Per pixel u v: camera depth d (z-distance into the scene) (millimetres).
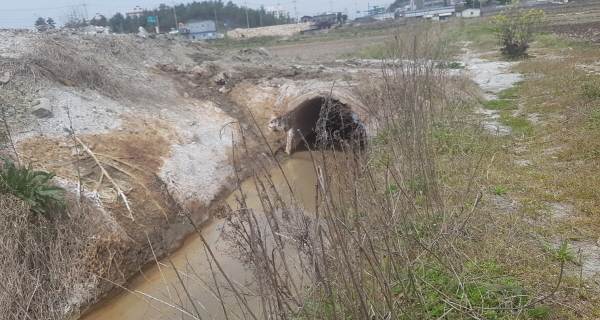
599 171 6316
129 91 11047
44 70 9898
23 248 5648
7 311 4906
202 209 8430
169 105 11320
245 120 12062
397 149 6418
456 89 11055
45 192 6090
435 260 4520
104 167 7895
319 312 3609
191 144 9938
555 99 10398
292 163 11258
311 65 15922
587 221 5164
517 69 14750
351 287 3564
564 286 4062
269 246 5195
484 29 27156
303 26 53469
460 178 6562
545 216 5414
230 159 10320
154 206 7695
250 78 13586
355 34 37188
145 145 9062
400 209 4914
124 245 6766
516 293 4012
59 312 5637
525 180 6441
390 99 6949
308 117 13312
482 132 8500
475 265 4406
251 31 50750
